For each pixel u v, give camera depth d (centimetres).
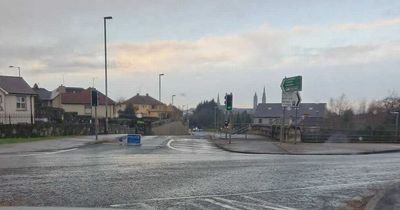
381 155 2194
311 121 7400
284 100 2847
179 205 893
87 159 1727
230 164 1625
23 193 990
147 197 967
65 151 2131
